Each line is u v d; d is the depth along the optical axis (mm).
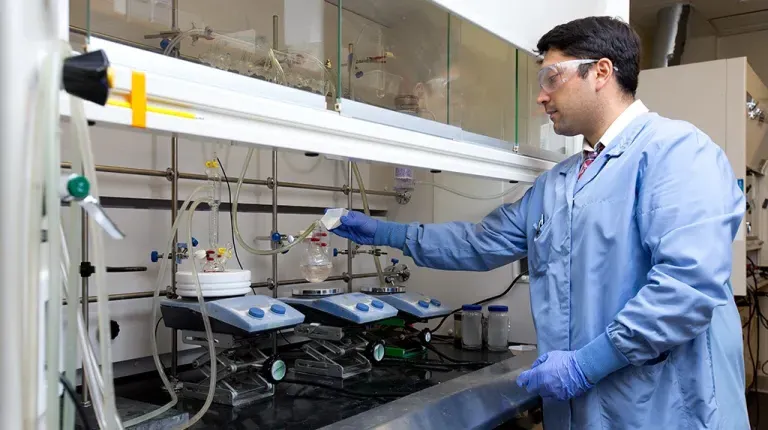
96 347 725
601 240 1345
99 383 674
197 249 1793
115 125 821
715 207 1218
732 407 1359
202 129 918
